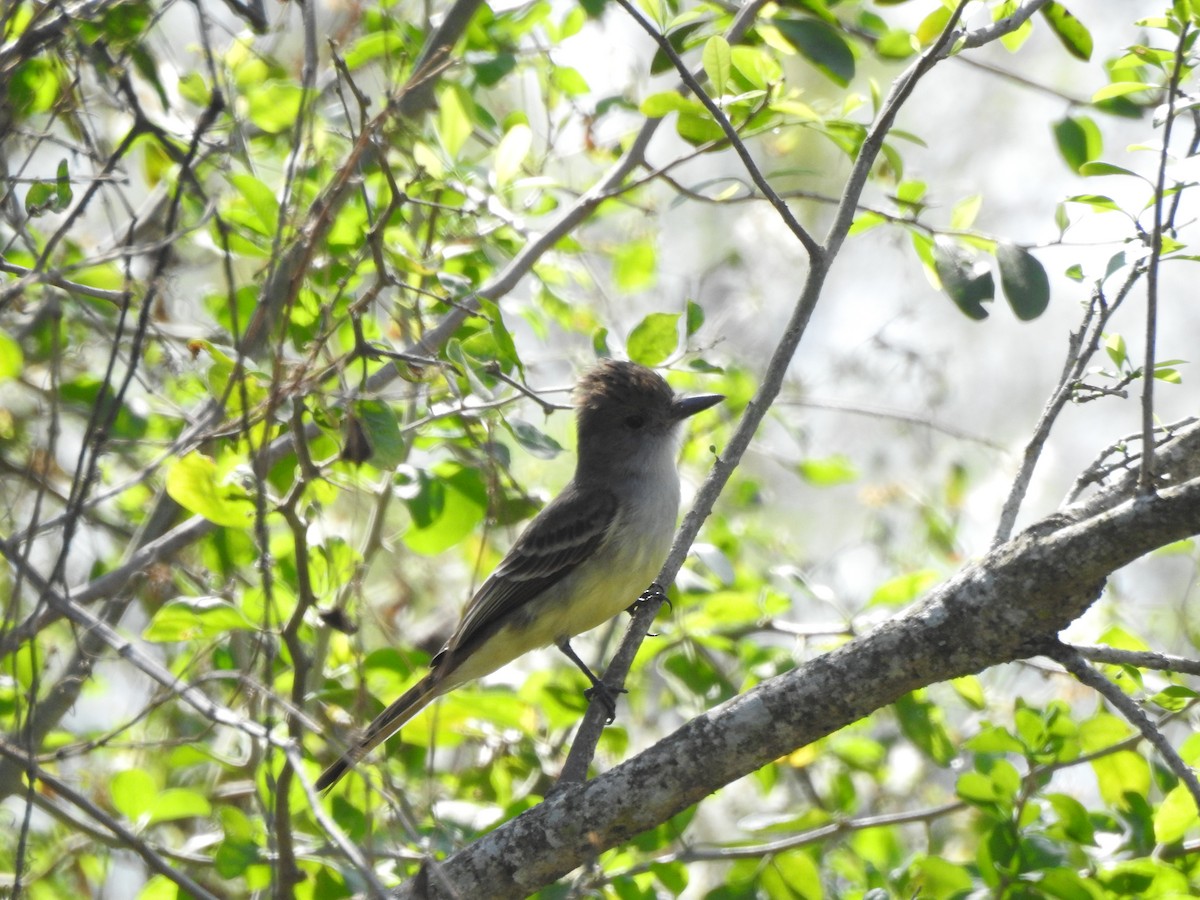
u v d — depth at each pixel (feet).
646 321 35.65
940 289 31.24
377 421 26.58
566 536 34.45
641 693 41.91
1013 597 21.15
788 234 50.78
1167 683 31.19
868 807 41.91
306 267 25.55
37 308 34.04
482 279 37.24
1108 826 29.73
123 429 36.96
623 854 31.83
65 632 38.17
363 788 30.86
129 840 23.20
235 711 32.14
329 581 30.68
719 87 29.81
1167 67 25.50
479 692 35.65
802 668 22.81
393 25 37.09
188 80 34.24
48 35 27.45
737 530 44.52
